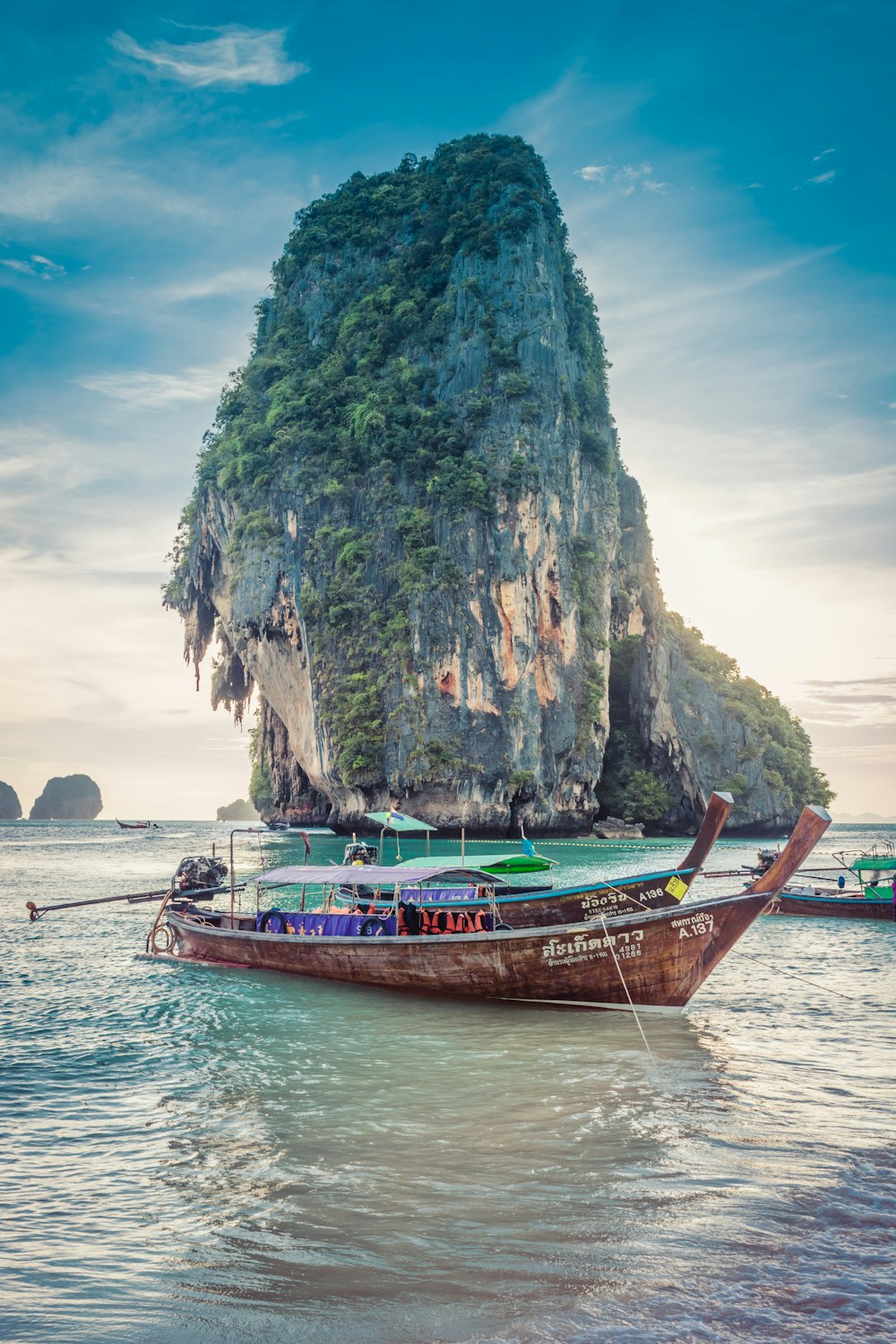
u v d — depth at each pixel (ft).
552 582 291.99
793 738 368.27
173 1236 24.90
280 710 303.89
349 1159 30.35
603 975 50.85
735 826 336.29
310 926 65.05
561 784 291.99
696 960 49.24
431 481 281.54
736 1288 21.72
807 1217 25.53
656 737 342.44
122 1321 20.88
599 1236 24.52
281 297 370.32
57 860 206.80
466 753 261.03
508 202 323.57
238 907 97.60
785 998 56.29
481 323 303.07
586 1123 33.65
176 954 73.82
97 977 64.39
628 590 357.82
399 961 56.39
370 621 270.67
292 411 305.12
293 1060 42.88
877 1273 22.36
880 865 102.42
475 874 64.90
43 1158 30.66
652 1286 21.91
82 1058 43.34
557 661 291.38
